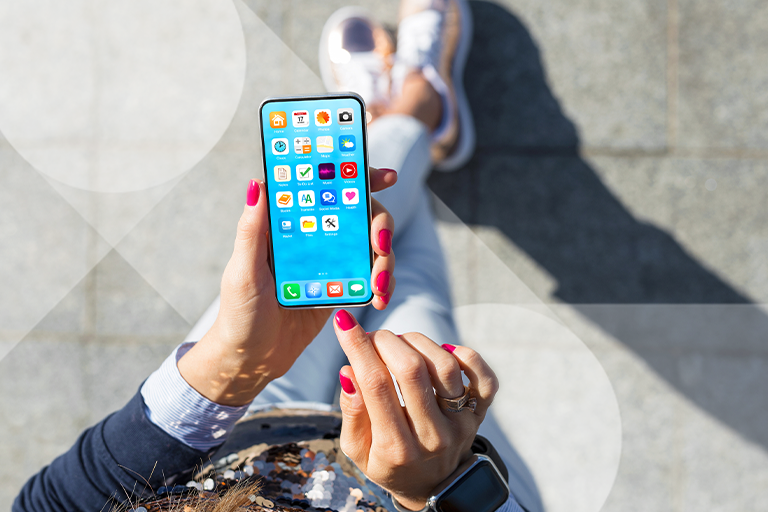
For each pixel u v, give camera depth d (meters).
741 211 2.11
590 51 2.12
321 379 1.30
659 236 2.12
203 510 0.77
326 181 0.83
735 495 2.04
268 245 0.83
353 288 0.84
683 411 2.07
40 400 2.11
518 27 2.13
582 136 2.12
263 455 0.93
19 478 2.10
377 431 0.70
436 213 2.14
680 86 2.11
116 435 0.85
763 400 2.07
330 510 0.87
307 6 2.13
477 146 2.13
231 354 0.78
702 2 2.10
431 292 1.57
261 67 2.14
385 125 1.81
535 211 2.13
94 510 0.85
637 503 2.05
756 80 2.11
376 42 2.17
